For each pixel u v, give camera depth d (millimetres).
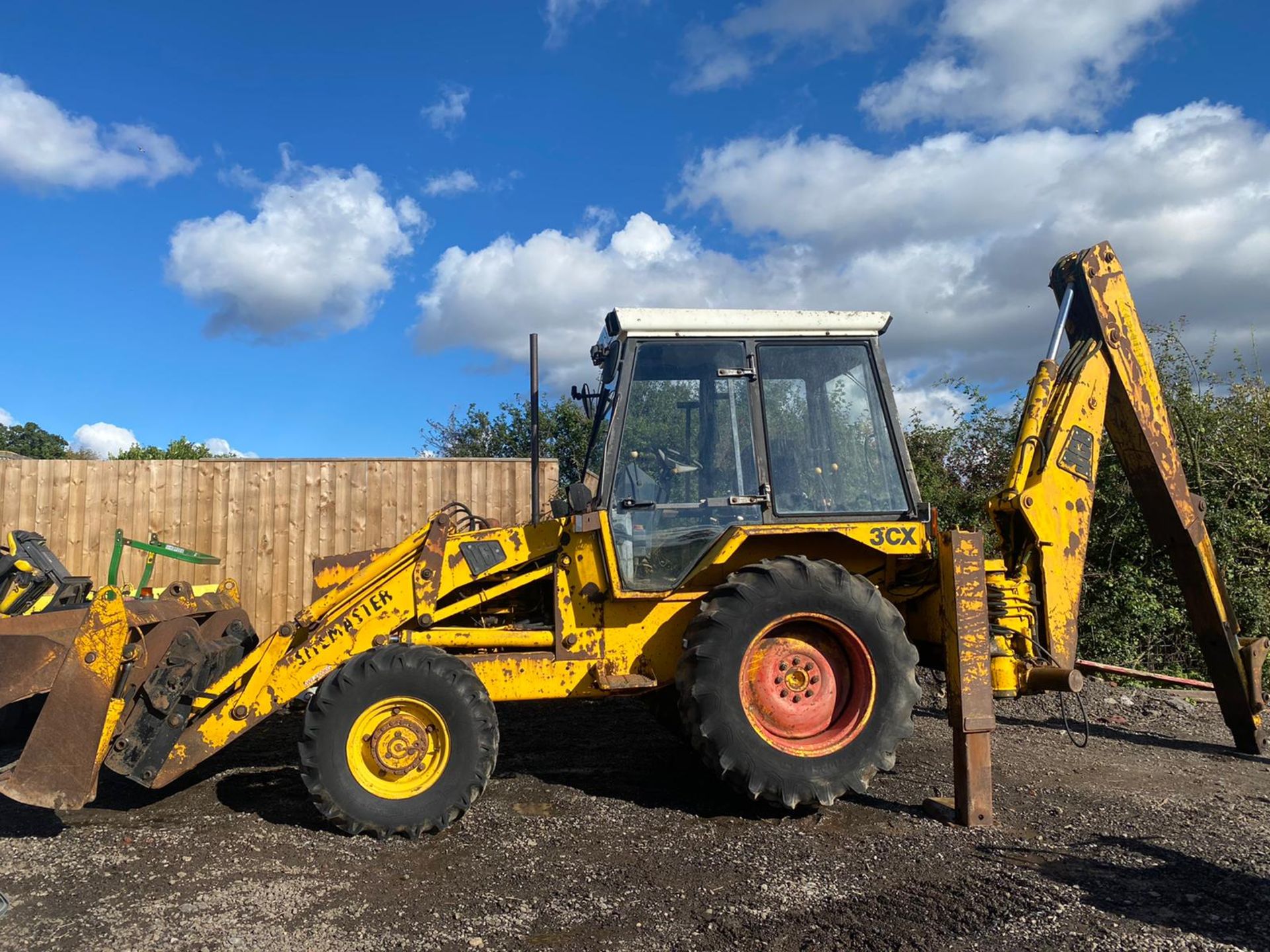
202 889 3457
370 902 3330
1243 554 8125
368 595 4574
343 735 4062
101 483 7625
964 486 10562
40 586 4902
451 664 4160
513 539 4699
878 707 4336
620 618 4617
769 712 4348
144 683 4270
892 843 3924
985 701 4168
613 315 4730
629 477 4609
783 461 4738
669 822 4254
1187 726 6473
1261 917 3109
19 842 4020
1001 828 4113
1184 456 8250
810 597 4301
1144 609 7789
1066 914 3135
